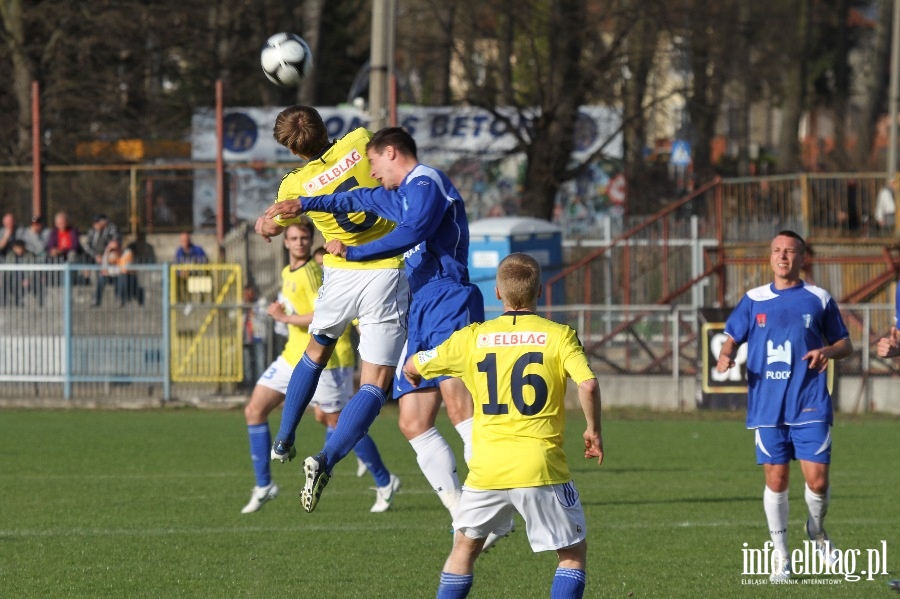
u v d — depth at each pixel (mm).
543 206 108312
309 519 35562
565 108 106562
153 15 114188
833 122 174000
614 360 68500
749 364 28422
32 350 70062
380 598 25109
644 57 107000
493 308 78375
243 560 29297
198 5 117875
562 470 20406
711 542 31922
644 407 67750
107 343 69750
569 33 105375
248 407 36625
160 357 69500
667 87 117562
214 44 121812
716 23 110562
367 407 26938
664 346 67938
